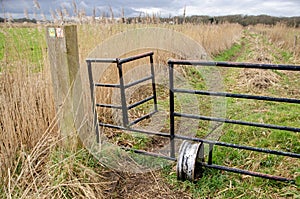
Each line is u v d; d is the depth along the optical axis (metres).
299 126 3.44
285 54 11.41
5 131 2.43
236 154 2.75
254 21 35.31
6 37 2.96
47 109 2.79
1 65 2.80
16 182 1.98
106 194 2.28
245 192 2.20
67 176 2.22
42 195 1.97
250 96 2.17
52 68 2.52
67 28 2.38
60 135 2.63
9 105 2.56
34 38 3.35
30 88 2.75
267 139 3.08
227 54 10.93
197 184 2.35
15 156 2.43
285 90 5.52
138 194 2.29
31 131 2.61
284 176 2.37
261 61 9.02
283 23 20.89
